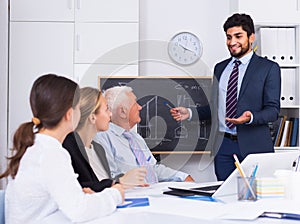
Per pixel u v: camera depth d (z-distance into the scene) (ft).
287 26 11.97
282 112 12.63
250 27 10.05
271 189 5.02
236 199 5.06
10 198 4.71
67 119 4.67
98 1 11.98
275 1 11.65
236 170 5.10
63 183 4.28
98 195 4.43
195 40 12.68
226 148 9.96
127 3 12.01
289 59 11.91
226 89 10.17
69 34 11.98
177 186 6.08
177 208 4.56
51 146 4.50
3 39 11.76
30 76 11.95
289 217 4.15
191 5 12.86
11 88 11.92
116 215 4.34
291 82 11.95
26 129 4.61
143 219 4.12
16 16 11.93
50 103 4.56
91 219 4.22
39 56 11.96
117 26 12.00
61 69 11.98
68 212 4.17
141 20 12.81
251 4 11.66
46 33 11.97
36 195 4.47
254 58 10.13
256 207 4.39
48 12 11.96
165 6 12.82
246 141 9.79
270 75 9.91
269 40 11.84
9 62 11.94
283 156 5.64
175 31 12.82
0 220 4.84
